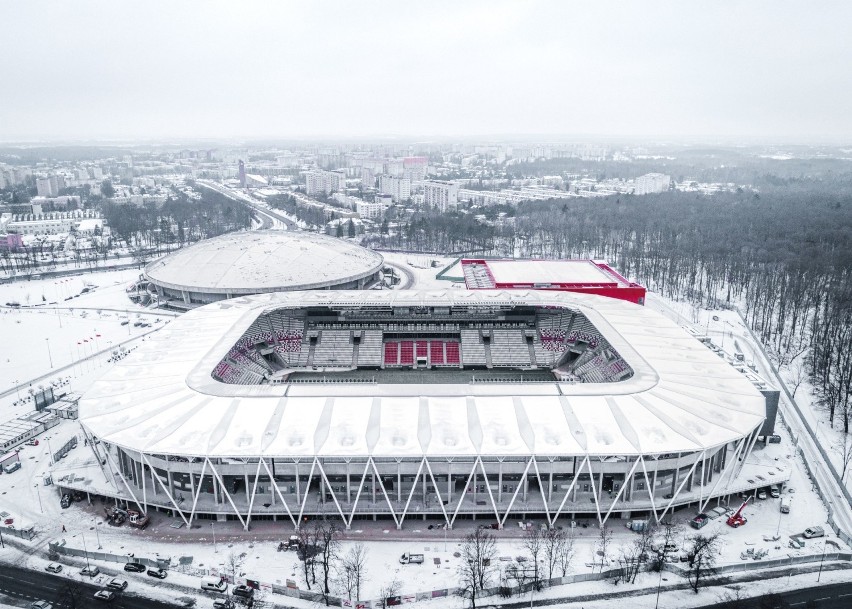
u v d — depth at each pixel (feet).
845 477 487.20
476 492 450.30
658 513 439.63
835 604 355.36
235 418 455.22
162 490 453.17
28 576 380.99
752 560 391.24
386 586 368.89
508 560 390.21
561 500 439.63
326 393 492.13
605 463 437.99
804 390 654.12
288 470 435.53
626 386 505.66
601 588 372.58
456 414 460.14
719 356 615.98
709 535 416.05
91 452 517.96
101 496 460.96
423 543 408.87
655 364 552.82
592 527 426.92
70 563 393.09
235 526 428.56
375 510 428.56
